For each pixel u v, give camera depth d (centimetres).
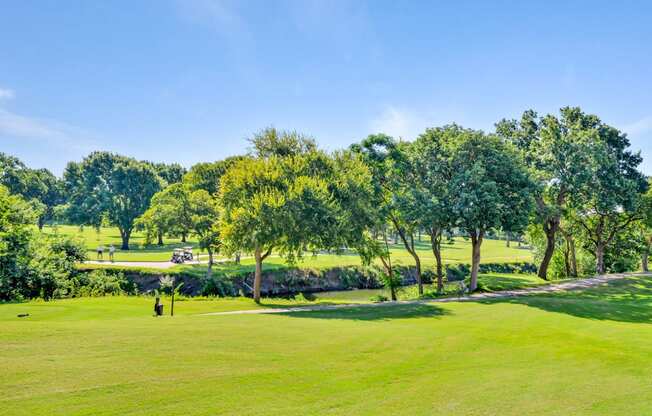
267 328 1845
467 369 1352
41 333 1480
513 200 3484
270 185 3406
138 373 1100
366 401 1025
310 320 2216
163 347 1373
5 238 3803
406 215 3566
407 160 3991
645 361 1490
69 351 1262
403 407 997
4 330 1496
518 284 4097
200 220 5291
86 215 8875
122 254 6744
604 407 1041
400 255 7775
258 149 4188
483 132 3744
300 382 1132
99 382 1018
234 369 1193
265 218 3164
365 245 3928
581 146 4078
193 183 7256
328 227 3284
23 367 1088
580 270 5962
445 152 3791
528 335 1908
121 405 898
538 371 1351
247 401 973
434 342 1711
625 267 5900
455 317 2438
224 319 2130
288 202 3222
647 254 5753
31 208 4500
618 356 1552
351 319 2330
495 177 3591
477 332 1956
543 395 1120
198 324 1884
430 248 9900
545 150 4278
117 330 1617
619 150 4753
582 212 4897
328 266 5709
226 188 3550
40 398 905
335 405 988
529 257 8194
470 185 3422
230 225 3291
